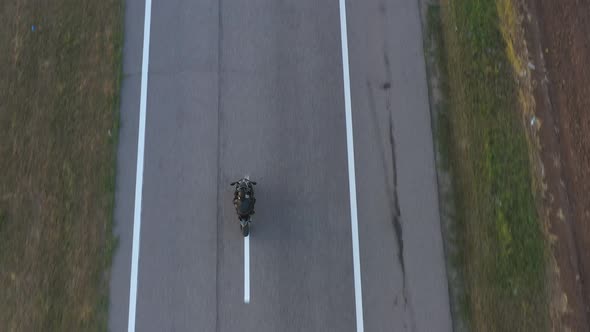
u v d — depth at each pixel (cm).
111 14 2467
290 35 2477
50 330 2055
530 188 2205
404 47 2448
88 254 2139
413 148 2297
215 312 2109
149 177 2258
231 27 2483
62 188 2206
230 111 2358
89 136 2284
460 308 2088
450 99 2358
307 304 2120
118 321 2084
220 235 2198
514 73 2383
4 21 2439
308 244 2191
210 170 2280
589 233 2166
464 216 2188
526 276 2091
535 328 2033
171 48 2444
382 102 2367
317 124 2344
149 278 2136
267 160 2297
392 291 2123
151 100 2361
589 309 2067
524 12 2500
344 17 2497
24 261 2119
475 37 2423
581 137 2303
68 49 2398
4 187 2200
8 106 2309
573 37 2466
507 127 2289
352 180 2269
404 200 2231
